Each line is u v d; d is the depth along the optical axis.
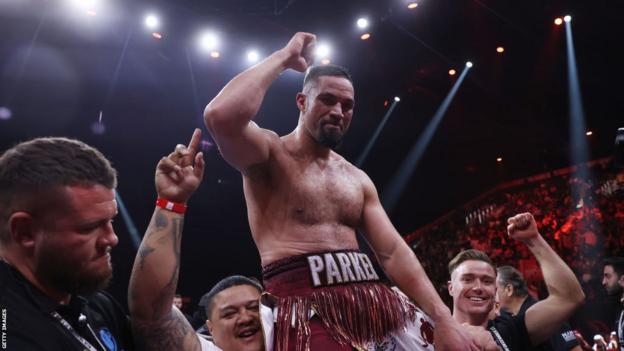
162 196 1.44
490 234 14.03
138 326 1.39
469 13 10.55
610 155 13.65
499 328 2.95
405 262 2.13
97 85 10.60
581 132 13.30
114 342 1.31
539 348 3.06
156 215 1.43
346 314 1.88
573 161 14.13
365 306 1.92
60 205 1.12
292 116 13.12
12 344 1.05
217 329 2.38
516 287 3.77
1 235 1.15
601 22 10.82
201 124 12.09
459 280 2.98
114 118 11.47
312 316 1.86
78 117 10.96
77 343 1.16
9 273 1.13
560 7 10.48
